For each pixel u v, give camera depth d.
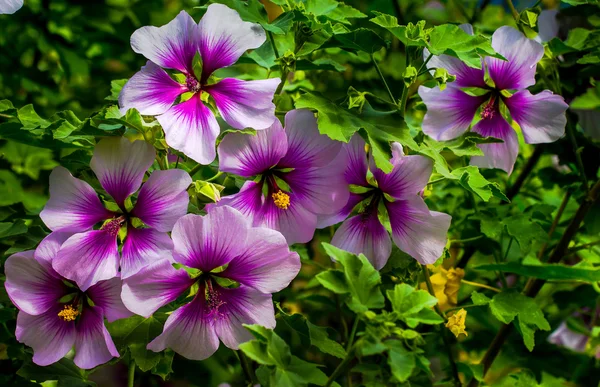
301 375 0.54
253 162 0.57
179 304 0.59
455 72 0.63
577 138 0.75
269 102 0.56
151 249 0.55
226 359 0.77
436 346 0.79
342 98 0.61
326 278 0.54
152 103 0.56
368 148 0.59
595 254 0.76
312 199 0.58
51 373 0.62
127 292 0.55
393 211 0.59
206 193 0.56
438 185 0.80
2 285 0.60
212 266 0.55
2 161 0.80
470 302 0.77
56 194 0.56
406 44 0.59
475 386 0.73
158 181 0.55
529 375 0.68
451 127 0.64
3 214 0.67
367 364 0.60
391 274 0.62
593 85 0.73
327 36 0.61
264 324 0.56
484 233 0.71
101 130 0.56
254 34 0.57
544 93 0.63
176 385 0.76
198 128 0.56
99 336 0.56
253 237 0.55
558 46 0.67
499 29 0.63
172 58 0.57
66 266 0.55
